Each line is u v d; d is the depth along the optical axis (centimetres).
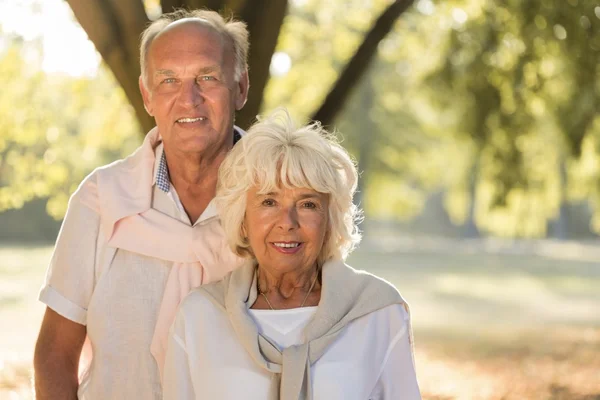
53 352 374
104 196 371
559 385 1169
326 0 1216
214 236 368
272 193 334
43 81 1073
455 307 2219
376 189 3544
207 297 348
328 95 739
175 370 343
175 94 355
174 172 374
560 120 973
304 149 330
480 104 931
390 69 3034
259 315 342
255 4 593
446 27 1011
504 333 1733
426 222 7075
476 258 4041
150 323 367
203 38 356
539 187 1118
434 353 1462
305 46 1228
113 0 564
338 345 335
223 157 370
